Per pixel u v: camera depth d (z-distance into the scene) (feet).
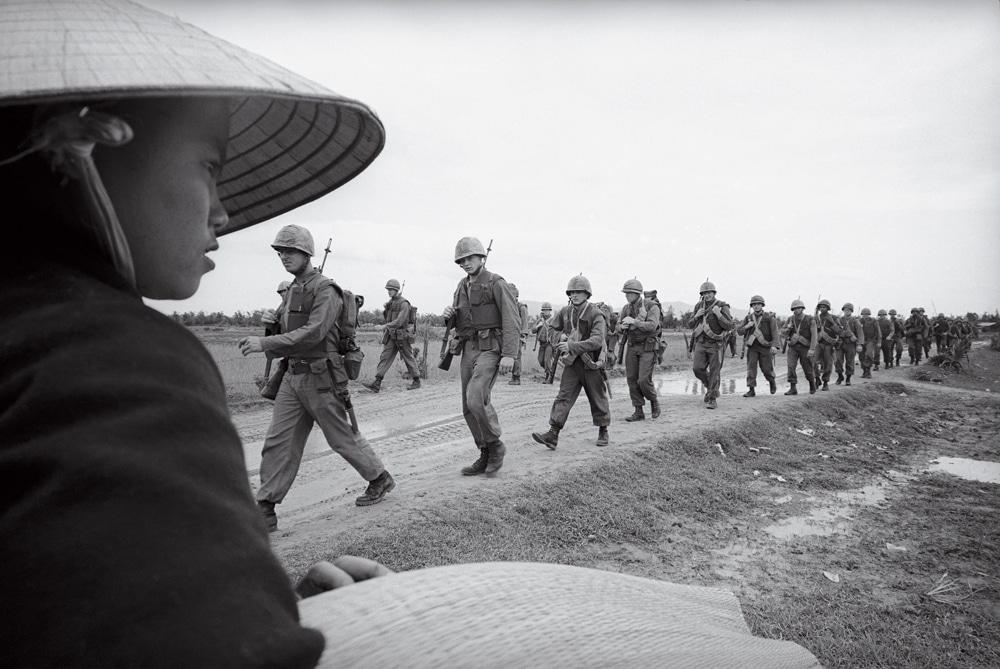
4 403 1.26
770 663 2.27
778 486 25.43
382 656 1.62
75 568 1.05
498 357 21.58
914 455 33.65
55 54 1.39
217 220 1.94
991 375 84.17
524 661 1.70
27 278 1.44
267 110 2.42
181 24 1.72
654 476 23.63
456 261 21.56
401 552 15.39
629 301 34.86
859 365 87.04
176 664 0.99
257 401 36.83
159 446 1.23
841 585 16.22
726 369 82.64
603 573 2.55
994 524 21.11
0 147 1.48
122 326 1.39
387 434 30.50
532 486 20.22
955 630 13.97
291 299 16.81
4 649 1.02
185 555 1.11
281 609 1.21
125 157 1.65
